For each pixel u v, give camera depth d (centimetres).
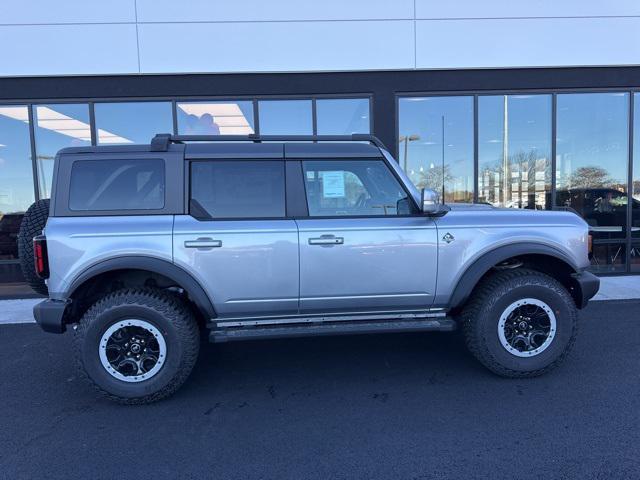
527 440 286
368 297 373
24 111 748
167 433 305
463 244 374
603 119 804
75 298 350
